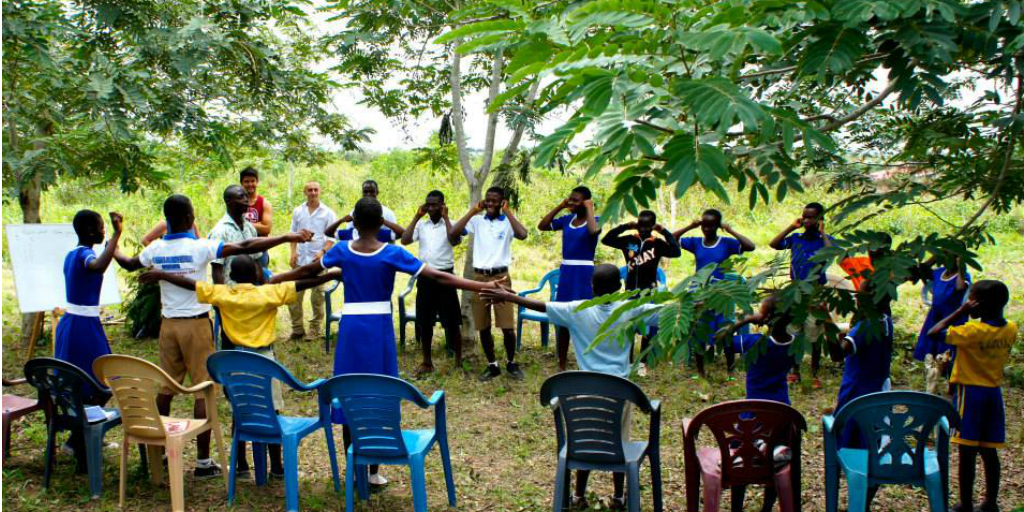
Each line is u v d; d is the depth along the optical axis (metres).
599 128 2.53
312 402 6.66
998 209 4.43
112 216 4.82
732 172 3.26
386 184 22.72
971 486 4.39
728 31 2.43
